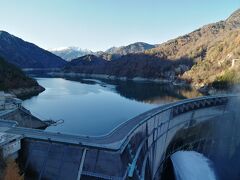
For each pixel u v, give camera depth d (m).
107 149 60.31
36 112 160.12
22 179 58.44
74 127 132.25
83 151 61.50
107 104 194.25
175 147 105.62
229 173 89.06
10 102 134.00
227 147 105.12
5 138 61.62
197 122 117.06
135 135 73.44
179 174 85.12
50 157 62.31
